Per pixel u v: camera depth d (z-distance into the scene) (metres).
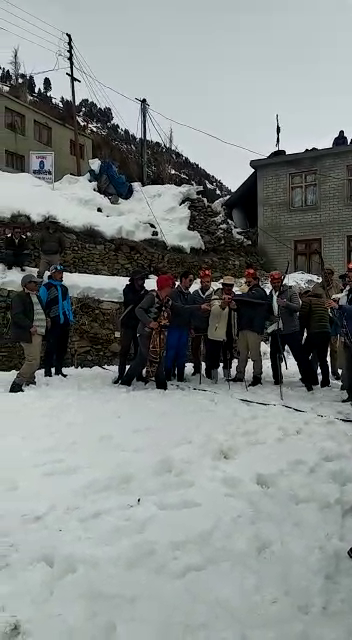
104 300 12.55
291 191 20.34
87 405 7.09
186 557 3.25
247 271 9.30
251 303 8.98
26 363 8.00
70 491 4.18
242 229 20.98
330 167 19.61
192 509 3.90
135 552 3.26
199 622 2.63
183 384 8.91
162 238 17.80
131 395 7.75
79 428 5.96
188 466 4.75
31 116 28.75
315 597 2.87
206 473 4.59
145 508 3.89
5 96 27.16
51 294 9.25
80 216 16.61
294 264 20.11
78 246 15.64
